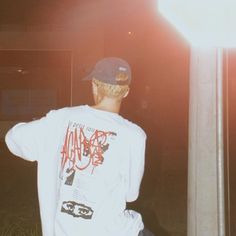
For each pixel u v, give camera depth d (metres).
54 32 16.05
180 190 8.96
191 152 2.67
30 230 5.96
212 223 2.62
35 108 18.23
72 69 16.14
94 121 2.52
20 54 16.84
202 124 2.63
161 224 6.69
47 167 2.52
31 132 2.55
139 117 11.80
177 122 15.69
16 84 18.08
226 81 2.70
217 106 2.62
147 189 8.91
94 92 2.61
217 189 2.61
